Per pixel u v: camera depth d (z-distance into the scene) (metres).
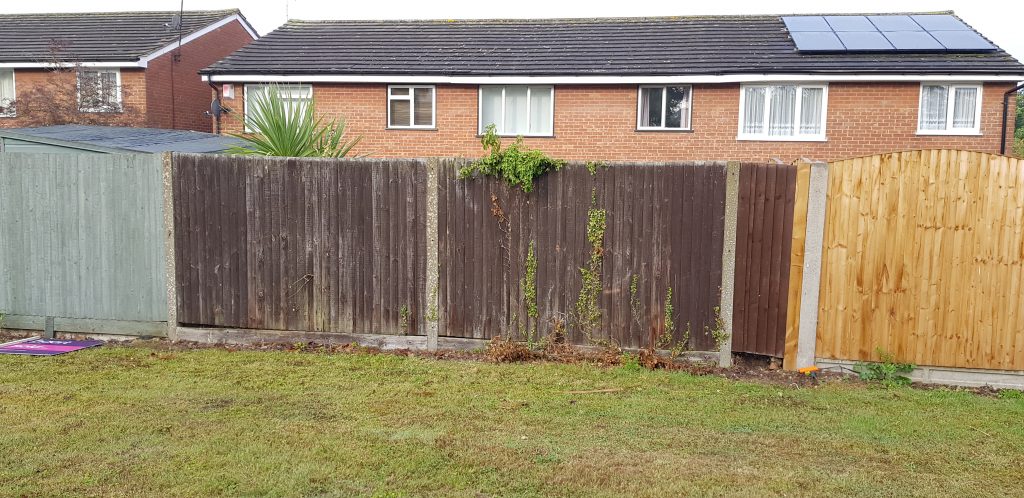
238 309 8.08
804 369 6.93
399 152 19.25
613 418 5.91
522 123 19.05
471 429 5.60
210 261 8.07
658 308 7.33
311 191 7.84
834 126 17.69
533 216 7.48
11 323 8.56
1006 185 6.59
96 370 7.12
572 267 7.46
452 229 7.64
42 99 20.16
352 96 19.22
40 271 8.42
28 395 6.30
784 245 7.02
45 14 25.70
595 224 7.34
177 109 23.17
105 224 8.23
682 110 18.39
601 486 4.63
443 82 18.69
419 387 6.66
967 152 6.61
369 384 6.73
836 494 4.57
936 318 6.83
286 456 5.01
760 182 7.01
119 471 4.73
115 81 21.83
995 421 5.96
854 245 6.88
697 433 5.61
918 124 17.38
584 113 18.56
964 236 6.70
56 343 8.20
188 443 5.23
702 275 7.22
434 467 4.88
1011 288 6.69
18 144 9.48
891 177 6.75
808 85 17.69
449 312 7.73
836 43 18.39
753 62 17.95
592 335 7.49
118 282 8.28
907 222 6.78
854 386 6.82
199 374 7.02
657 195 7.23
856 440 5.50
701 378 6.97
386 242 7.77
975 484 4.76
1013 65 16.78
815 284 6.97
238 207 7.96
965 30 18.97
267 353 7.77
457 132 19.05
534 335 7.61
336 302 7.91
